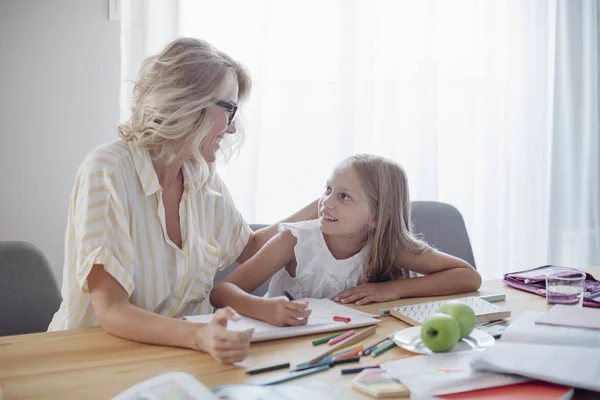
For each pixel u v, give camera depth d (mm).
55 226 2451
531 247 3178
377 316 1229
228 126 1409
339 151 2729
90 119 2463
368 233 1540
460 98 2986
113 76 2477
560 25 3160
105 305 1119
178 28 2426
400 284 1417
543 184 3188
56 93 2410
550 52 3182
